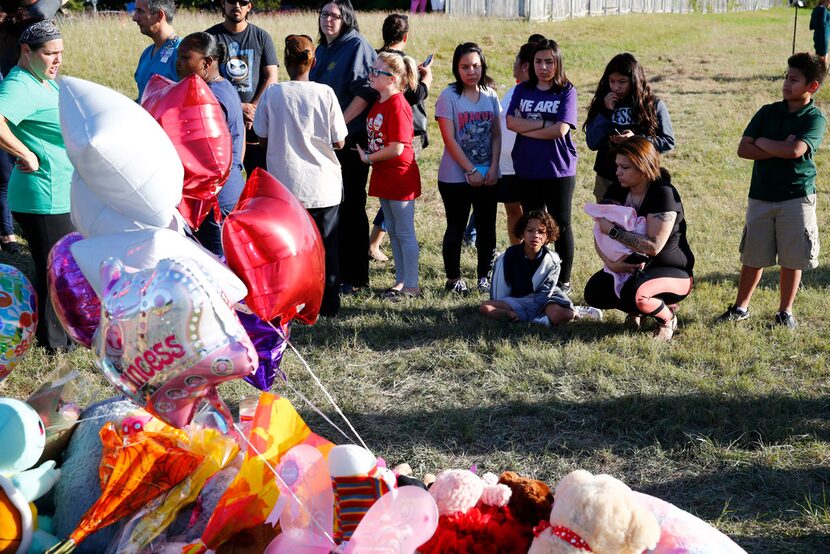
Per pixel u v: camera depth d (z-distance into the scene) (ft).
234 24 22.29
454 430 14.17
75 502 9.40
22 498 8.94
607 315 19.38
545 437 13.98
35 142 15.60
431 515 8.07
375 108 19.72
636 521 7.49
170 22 20.79
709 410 14.42
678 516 8.75
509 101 21.93
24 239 25.04
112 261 8.19
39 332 16.60
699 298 20.34
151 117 8.93
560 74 19.86
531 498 8.50
